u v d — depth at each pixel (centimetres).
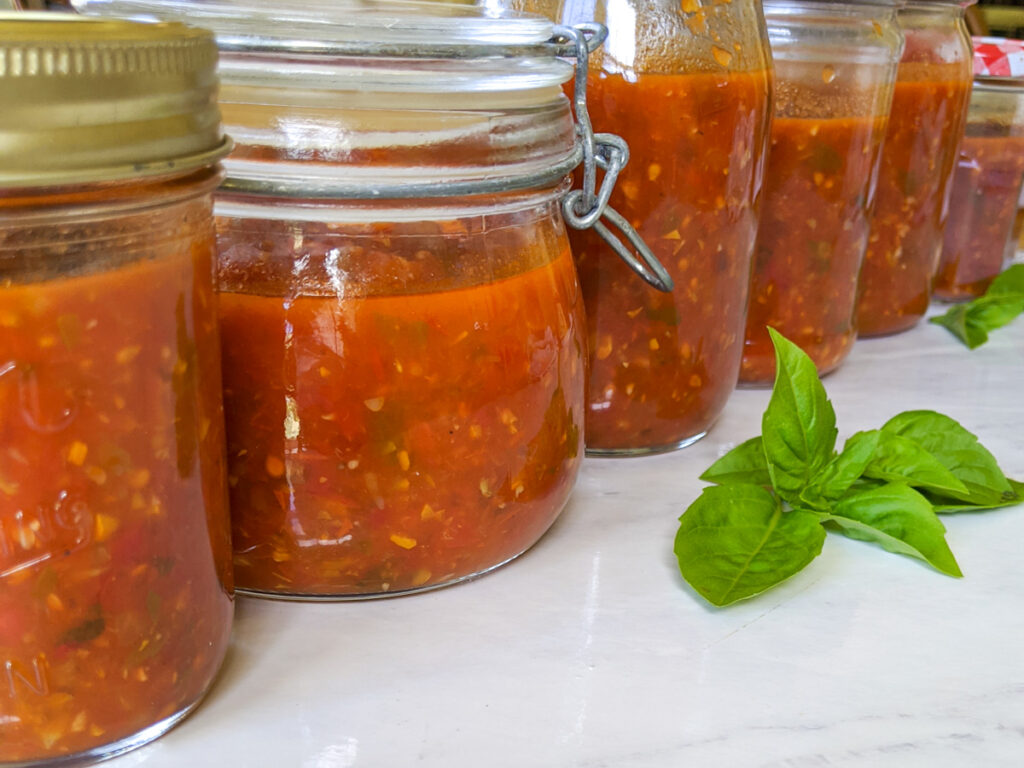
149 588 21
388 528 25
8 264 18
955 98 42
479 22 24
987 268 49
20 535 19
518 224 25
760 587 26
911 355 44
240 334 24
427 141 23
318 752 22
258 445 24
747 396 39
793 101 35
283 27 22
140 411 20
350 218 23
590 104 29
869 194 38
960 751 23
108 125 17
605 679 24
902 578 28
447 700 23
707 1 30
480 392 25
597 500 31
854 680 25
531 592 27
